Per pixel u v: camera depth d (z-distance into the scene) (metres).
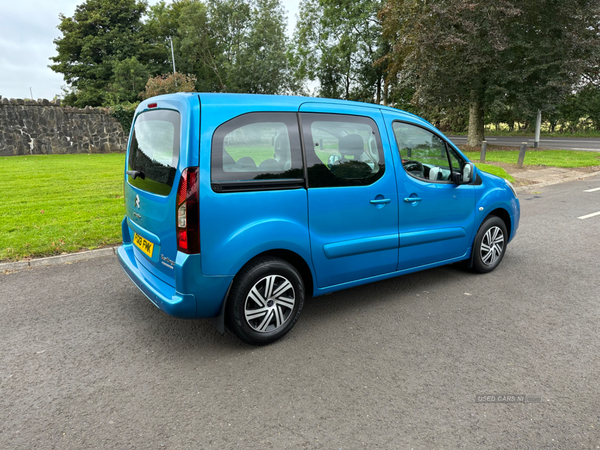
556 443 2.18
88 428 2.27
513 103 22.55
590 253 5.67
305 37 40.50
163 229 2.96
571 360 3.01
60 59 45.12
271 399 2.54
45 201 8.27
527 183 12.09
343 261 3.53
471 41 20.45
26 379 2.74
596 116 45.81
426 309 3.89
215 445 2.14
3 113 20.44
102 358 3.00
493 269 5.01
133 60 40.81
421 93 22.64
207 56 51.25
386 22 26.09
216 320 3.07
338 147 3.42
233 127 2.89
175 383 2.70
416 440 2.19
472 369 2.89
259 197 2.97
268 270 3.06
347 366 2.92
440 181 4.18
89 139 22.92
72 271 4.88
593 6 19.84
